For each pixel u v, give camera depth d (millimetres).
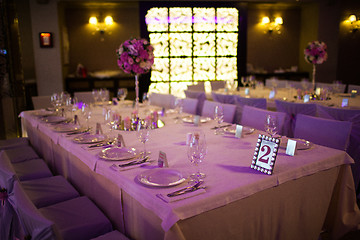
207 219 1613
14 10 5742
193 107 4457
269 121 2275
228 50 8305
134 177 1836
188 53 8117
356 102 4598
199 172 1876
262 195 1826
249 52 10039
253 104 4547
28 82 7383
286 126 4160
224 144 2455
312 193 2109
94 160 2174
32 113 4098
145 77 8078
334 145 2646
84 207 2236
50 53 7445
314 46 5641
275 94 5680
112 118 3107
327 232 2471
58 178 2803
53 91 7582
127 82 8258
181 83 8219
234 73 8430
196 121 3102
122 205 2059
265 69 10242
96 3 8172
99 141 2557
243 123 3484
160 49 7965
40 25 7297
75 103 3936
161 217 1508
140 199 1677
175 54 8062
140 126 2166
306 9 9805
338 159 2178
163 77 8125
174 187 1679
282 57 10297
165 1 7770
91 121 3473
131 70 3375
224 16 8125
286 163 2010
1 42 5676
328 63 8992
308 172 1993
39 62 7418
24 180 2902
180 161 2080
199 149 1727
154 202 1561
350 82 8125
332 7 8680
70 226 1983
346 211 2344
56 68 7516
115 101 4586
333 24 8703
